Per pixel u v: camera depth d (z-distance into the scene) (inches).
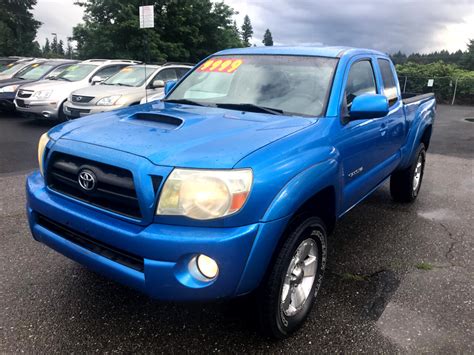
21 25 1895.9
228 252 88.4
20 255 149.5
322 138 116.5
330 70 139.0
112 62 495.5
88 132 109.7
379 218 201.3
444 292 134.3
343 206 131.4
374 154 154.4
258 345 106.5
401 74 1075.9
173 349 104.2
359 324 116.2
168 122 115.9
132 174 91.8
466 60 1590.8
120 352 102.5
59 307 119.5
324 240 117.8
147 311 119.1
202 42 1082.1
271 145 101.0
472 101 1007.0
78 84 447.8
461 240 177.2
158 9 983.6
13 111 526.6
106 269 97.1
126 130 108.6
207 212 88.7
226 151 95.0
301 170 101.7
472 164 334.3
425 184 269.3
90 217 98.3
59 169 107.7
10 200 207.5
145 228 91.3
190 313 118.5
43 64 581.9
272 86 140.0
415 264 153.6
